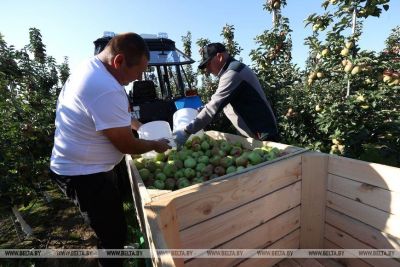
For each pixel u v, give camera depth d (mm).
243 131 2922
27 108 4113
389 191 1542
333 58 3670
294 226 2021
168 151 2266
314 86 4492
